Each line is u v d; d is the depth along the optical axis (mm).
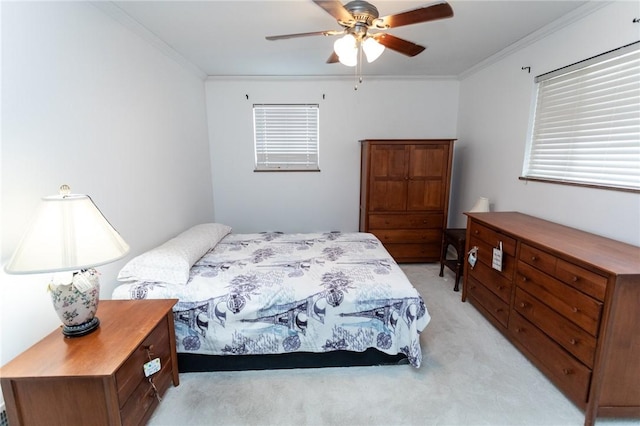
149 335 1468
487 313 2494
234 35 2490
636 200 1772
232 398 1730
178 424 1562
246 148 3996
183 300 1869
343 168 4102
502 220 2461
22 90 1417
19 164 1408
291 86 3867
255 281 2027
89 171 1837
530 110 2648
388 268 2232
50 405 1191
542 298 1846
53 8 1574
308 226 4234
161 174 2699
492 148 3217
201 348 1896
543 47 2480
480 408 1645
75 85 1724
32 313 1453
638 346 1431
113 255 1299
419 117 3998
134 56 2283
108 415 1202
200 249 2410
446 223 3662
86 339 1345
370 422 1567
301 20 2229
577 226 2186
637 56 1796
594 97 2080
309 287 1962
